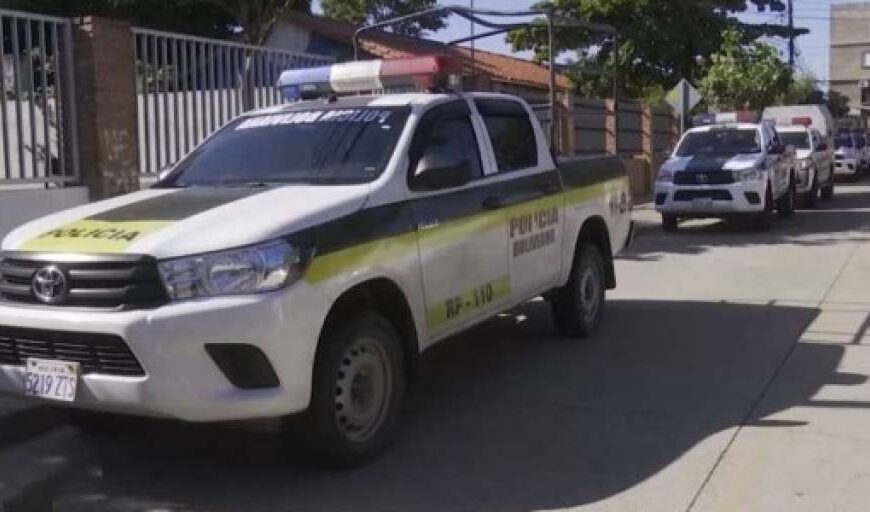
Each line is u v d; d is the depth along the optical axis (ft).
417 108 19.21
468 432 18.54
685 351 24.82
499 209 20.58
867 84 268.62
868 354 24.22
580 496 15.26
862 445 17.38
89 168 31.09
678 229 57.21
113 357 14.47
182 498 15.67
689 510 14.62
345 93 22.63
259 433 18.84
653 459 16.88
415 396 21.12
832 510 14.52
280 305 14.56
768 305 31.22
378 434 16.85
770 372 22.59
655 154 87.25
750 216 54.29
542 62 96.27
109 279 14.49
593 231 26.45
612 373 22.72
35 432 19.02
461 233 19.03
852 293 33.27
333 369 15.69
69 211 17.37
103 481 16.55
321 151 18.65
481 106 21.40
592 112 73.61
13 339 15.23
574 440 17.98
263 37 51.37
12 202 28.25
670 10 92.94
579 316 25.73
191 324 14.11
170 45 33.76
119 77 31.63
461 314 19.20
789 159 61.72
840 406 19.76
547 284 23.30
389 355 17.01
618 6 90.74
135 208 16.69
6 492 16.10
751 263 41.63
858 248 46.11
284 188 17.26
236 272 14.47
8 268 15.48
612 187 27.25
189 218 15.53
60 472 17.01
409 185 17.87
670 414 19.47
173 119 33.91
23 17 28.76
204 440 18.51
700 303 31.83
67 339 14.67
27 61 29.04
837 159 113.50
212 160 19.63
